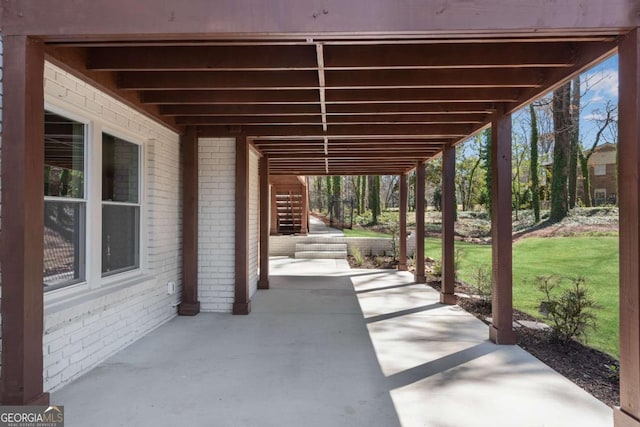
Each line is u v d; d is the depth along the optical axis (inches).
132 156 180.7
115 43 104.0
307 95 162.1
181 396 122.3
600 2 93.3
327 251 515.5
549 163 740.7
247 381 134.3
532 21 93.8
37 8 95.9
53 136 126.6
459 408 116.2
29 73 97.2
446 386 131.3
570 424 107.7
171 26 95.4
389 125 218.4
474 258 509.0
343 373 142.0
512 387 130.9
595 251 481.1
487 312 238.5
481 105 175.3
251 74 144.3
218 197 232.7
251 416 110.3
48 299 124.8
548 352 166.7
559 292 313.6
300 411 113.5
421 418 110.2
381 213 994.7
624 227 97.0
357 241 525.7
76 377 134.6
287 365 149.3
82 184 142.6
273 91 162.9
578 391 128.1
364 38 100.4
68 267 135.3
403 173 402.0
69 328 131.0
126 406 115.3
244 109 181.8
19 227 95.6
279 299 270.2
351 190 1096.2
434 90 160.7
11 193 95.7
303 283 334.0
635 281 93.7
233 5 95.3
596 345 188.5
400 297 278.8
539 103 671.1
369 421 108.3
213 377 137.3
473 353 163.5
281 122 201.2
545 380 136.6
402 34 96.5
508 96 159.8
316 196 1088.2
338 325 205.9
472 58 125.9
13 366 94.9
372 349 168.4
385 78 143.6
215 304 232.2
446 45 126.4
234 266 231.1
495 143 176.4
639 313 92.7
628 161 96.2
